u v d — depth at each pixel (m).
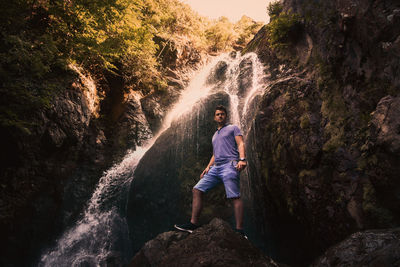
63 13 6.28
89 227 5.86
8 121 4.73
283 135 4.09
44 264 5.34
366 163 2.73
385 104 2.55
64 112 5.88
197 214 2.75
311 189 3.42
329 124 3.46
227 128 2.90
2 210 5.06
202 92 7.81
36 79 5.41
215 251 2.11
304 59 4.78
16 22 5.57
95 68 8.34
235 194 2.58
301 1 5.09
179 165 5.34
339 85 3.57
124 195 5.93
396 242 1.49
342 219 2.94
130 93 9.27
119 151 7.58
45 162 5.73
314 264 1.92
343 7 3.47
